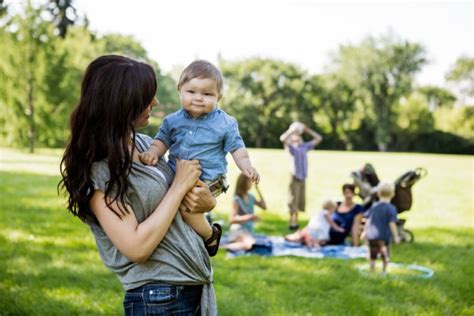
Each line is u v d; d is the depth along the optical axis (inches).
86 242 299.7
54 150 1261.1
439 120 2295.8
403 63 2299.5
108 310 192.7
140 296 80.9
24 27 1124.5
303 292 224.2
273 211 460.4
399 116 2297.0
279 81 2407.7
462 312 205.9
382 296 223.1
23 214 378.9
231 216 303.0
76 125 78.1
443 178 847.7
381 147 2305.6
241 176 304.2
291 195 379.2
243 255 288.8
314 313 198.5
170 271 80.7
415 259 293.3
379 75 2287.2
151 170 81.0
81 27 1326.3
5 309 189.6
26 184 559.5
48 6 1235.9
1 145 1323.8
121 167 76.3
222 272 250.5
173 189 80.5
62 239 305.1
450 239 351.9
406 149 2304.4
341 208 335.3
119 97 76.6
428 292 228.7
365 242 329.4
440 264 283.3
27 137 1154.7
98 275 234.4
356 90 2324.1
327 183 709.9
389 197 263.1
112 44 2372.0
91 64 79.7
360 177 345.7
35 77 1135.6
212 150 93.9
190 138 93.1
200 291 85.8
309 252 303.3
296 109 2416.3
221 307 199.9
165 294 80.3
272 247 297.6
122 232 76.4
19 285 216.5
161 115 2256.4
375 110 2298.2
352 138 2338.8
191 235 82.0
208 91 93.0
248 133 2454.5
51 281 223.1
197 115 94.2
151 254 80.0
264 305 205.2
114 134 76.7
